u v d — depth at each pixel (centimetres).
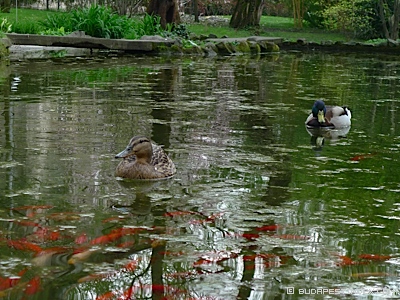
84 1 1958
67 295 393
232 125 728
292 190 539
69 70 1101
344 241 459
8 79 959
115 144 631
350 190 543
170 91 913
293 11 2388
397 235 469
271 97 905
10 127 677
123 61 1295
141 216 484
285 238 461
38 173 551
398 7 1930
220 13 2678
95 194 516
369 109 852
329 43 1820
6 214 478
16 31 1449
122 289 399
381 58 1623
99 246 441
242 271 421
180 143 648
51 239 447
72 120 715
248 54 1605
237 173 572
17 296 391
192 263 428
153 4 1772
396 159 626
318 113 743
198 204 507
